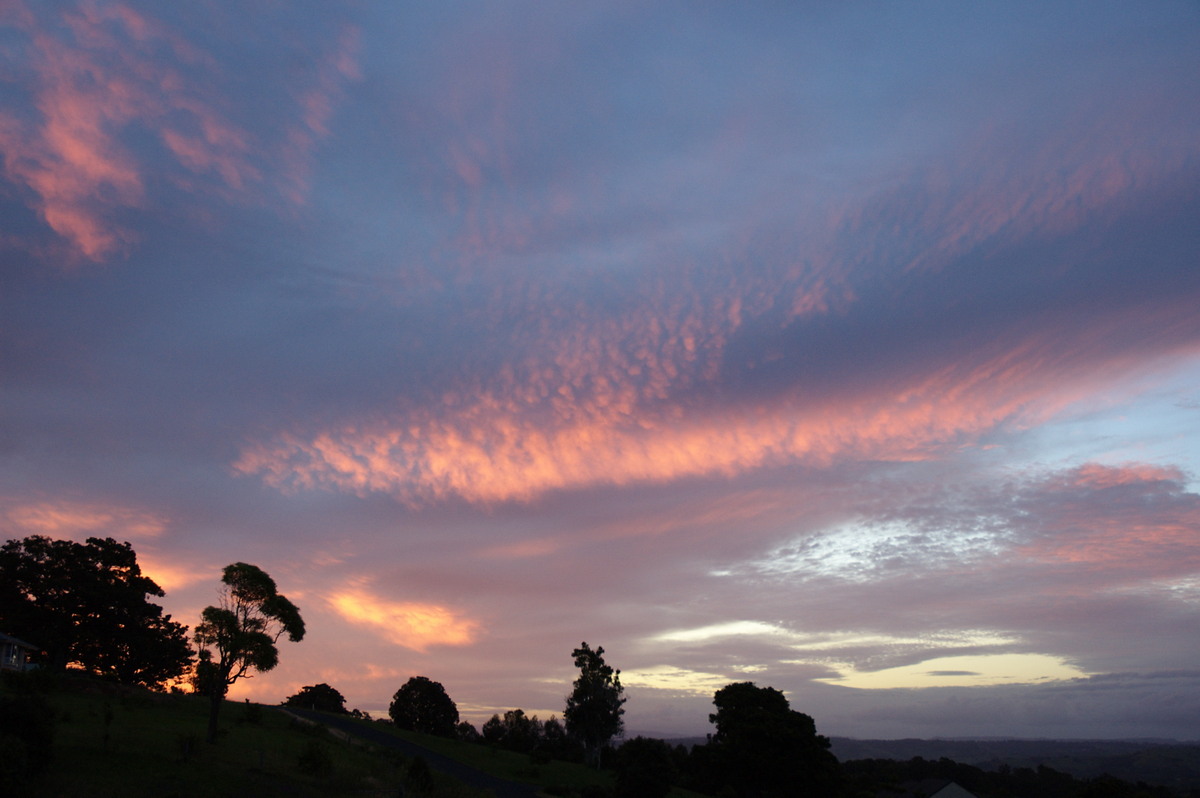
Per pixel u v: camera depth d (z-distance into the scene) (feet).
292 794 118.32
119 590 244.83
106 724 124.88
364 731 282.36
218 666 156.76
